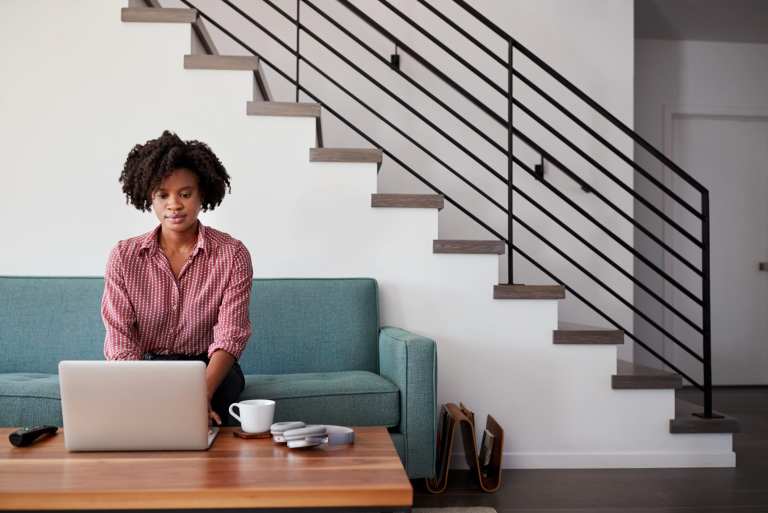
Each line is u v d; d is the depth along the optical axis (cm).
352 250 303
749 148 550
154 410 150
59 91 298
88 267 297
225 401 211
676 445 297
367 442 162
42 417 222
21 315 278
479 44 317
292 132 304
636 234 530
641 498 250
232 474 133
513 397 298
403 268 303
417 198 304
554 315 301
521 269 425
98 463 141
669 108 537
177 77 301
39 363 276
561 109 316
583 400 297
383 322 301
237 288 206
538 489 262
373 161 303
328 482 128
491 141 319
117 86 300
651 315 530
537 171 425
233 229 301
